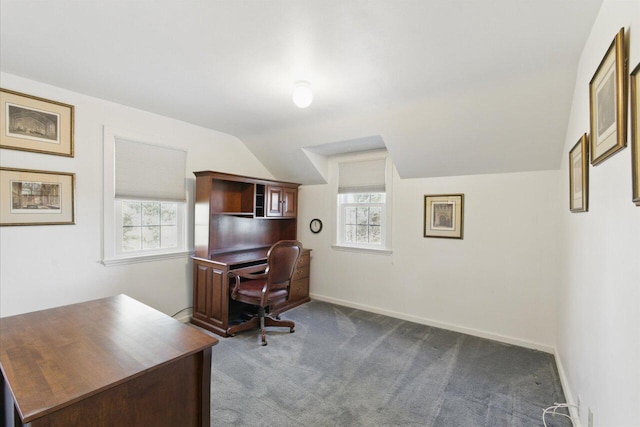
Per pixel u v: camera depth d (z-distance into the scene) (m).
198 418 1.28
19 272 2.31
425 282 3.41
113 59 1.97
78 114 2.58
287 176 4.41
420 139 2.96
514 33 1.60
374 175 3.83
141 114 2.98
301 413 1.86
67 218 2.53
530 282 2.84
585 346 1.63
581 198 1.73
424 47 1.75
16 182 2.28
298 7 1.42
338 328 3.22
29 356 1.16
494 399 2.02
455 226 3.22
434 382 2.21
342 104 2.67
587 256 1.63
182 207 3.39
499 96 2.29
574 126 2.06
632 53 1.03
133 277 2.97
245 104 2.75
